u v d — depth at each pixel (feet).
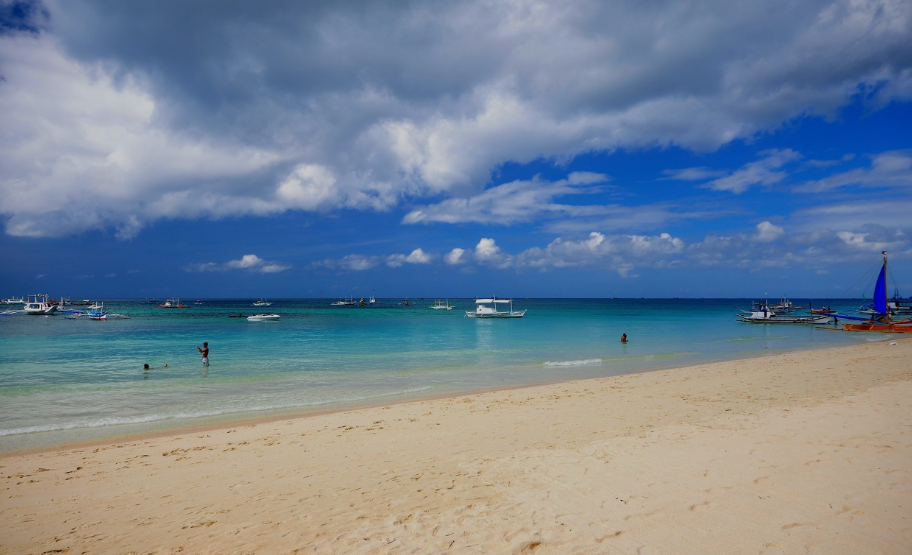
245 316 283.18
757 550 15.69
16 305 448.65
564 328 185.37
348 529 18.94
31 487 26.20
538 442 31.40
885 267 161.48
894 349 94.89
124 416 46.83
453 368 80.02
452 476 24.93
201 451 33.14
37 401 53.98
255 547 17.81
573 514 19.08
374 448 32.27
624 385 57.77
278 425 40.96
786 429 30.27
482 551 16.46
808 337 141.59
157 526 20.43
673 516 18.39
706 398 46.24
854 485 20.58
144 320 240.12
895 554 15.14
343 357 95.20
